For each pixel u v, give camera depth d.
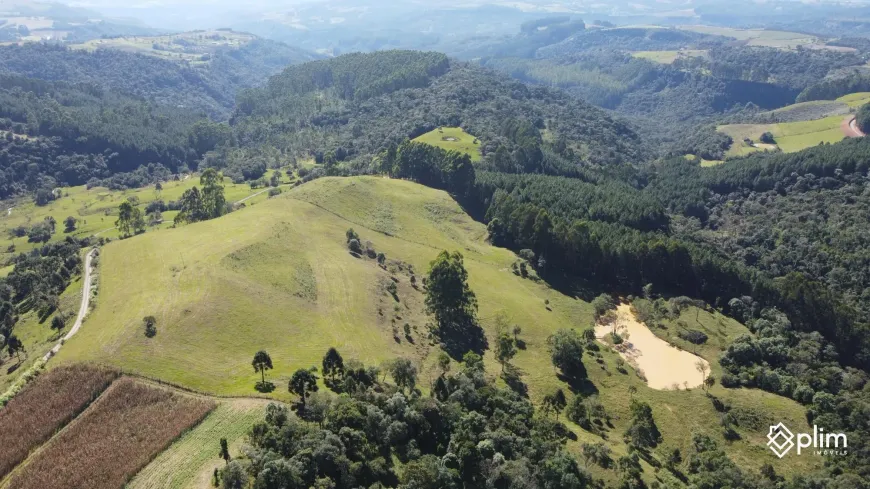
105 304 113.12
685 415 107.44
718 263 165.88
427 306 134.00
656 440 99.56
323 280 132.88
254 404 81.50
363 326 118.56
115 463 69.38
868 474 92.44
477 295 145.50
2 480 68.50
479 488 72.69
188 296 110.25
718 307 160.50
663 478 86.62
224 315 106.88
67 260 141.00
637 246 169.75
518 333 130.75
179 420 76.75
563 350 117.38
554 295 158.50
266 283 123.44
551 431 89.75
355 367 92.75
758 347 129.00
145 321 99.94
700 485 84.94
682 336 138.00
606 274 173.38
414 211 194.75
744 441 101.31
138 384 84.00
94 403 80.81
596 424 101.75
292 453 68.56
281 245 142.12
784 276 177.75
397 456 75.19
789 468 94.88
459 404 88.56
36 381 85.56
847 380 121.62
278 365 96.12
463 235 190.25
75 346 97.00
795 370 124.12
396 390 90.50
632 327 144.38
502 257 177.38
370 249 158.00
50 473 68.38
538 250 178.00
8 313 124.31
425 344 121.12
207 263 124.25
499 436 79.62
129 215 190.38
